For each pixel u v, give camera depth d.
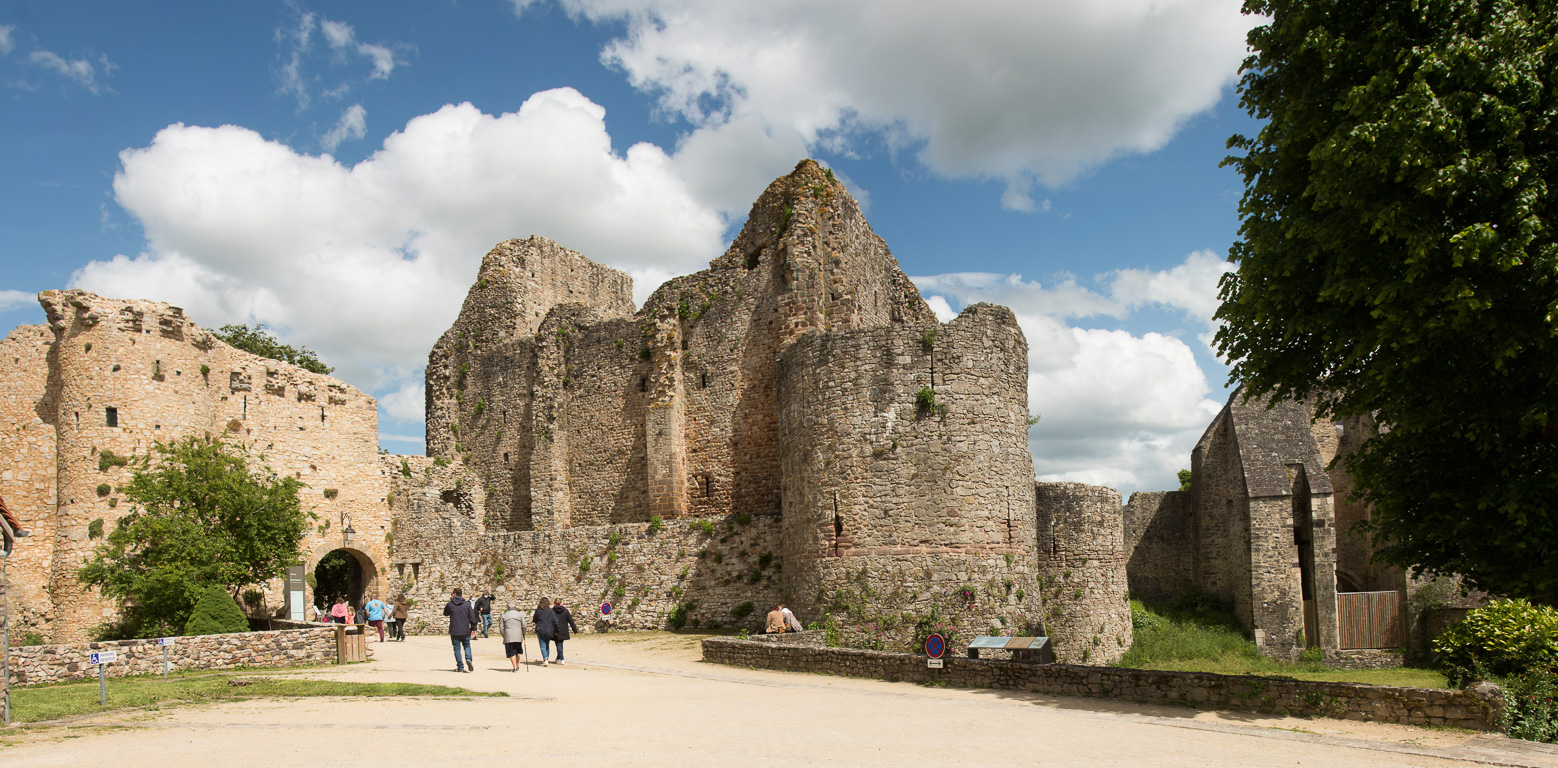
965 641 26.53
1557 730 13.86
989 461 28.05
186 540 29.11
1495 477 16.66
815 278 35.97
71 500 31.84
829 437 28.80
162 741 13.41
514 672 23.19
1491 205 15.31
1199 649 37.59
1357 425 44.75
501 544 38.72
